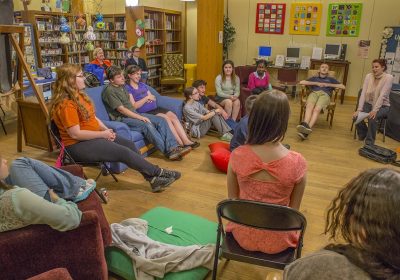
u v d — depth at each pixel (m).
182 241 2.14
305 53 7.59
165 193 3.01
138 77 4.05
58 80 2.71
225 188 3.12
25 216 1.35
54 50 7.21
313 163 3.79
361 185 0.68
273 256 1.56
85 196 2.00
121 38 7.96
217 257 1.67
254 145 1.49
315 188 3.18
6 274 1.41
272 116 1.40
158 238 2.18
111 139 2.96
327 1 7.15
